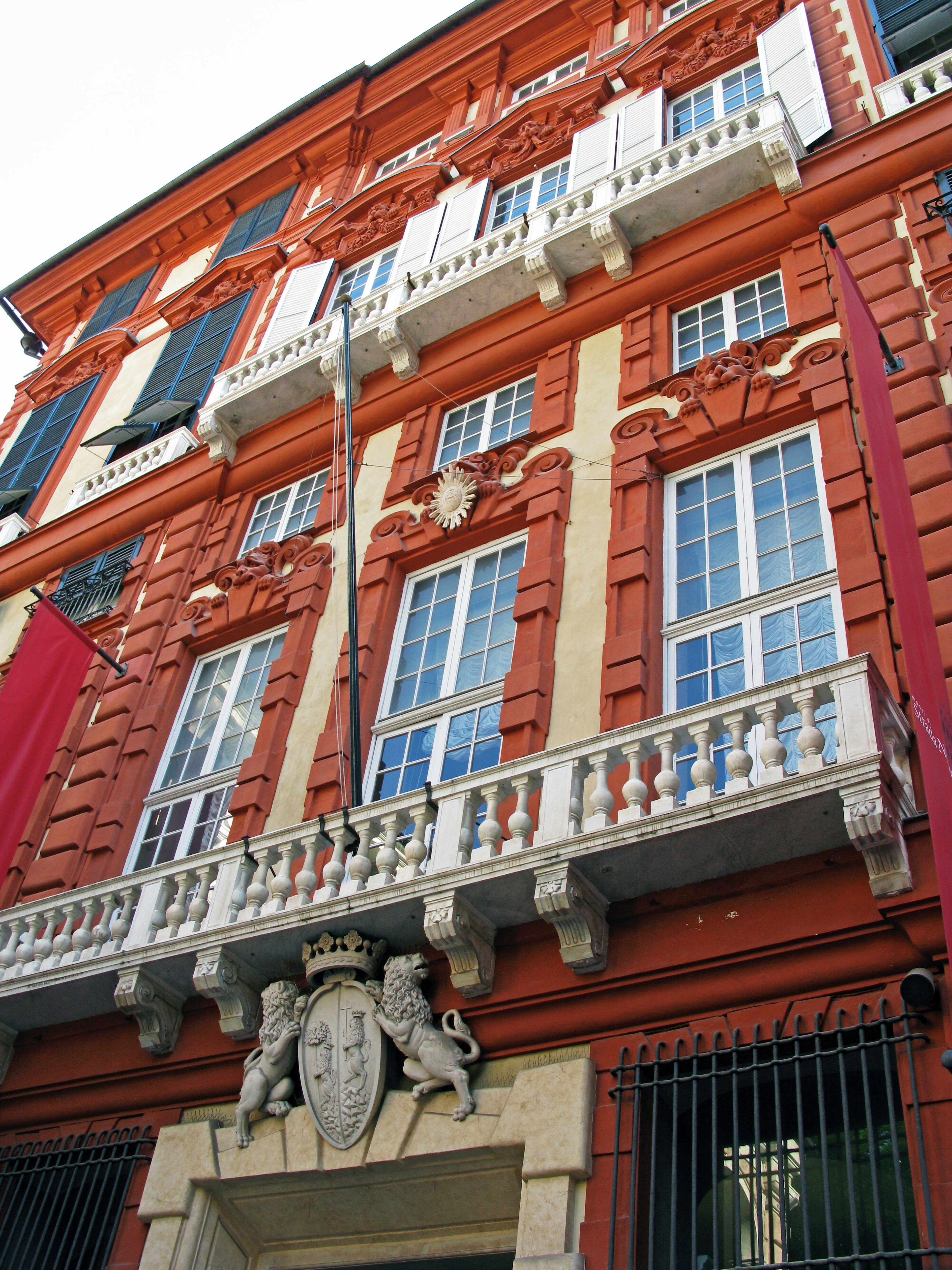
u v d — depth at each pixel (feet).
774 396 41.37
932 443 35.09
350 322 57.77
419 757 40.65
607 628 38.29
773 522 38.86
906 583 27.07
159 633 54.19
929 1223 21.89
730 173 48.85
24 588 66.13
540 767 31.40
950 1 50.98
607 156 56.95
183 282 84.74
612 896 30.12
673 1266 24.44
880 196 45.14
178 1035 36.19
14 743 43.14
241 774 43.57
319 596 48.91
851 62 52.31
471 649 42.80
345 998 32.50
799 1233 25.20
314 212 77.92
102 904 38.63
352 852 34.71
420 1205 30.96
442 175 69.36
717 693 35.53
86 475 72.13
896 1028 25.09
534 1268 25.94
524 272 52.95
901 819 26.91
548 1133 27.86
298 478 57.62
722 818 27.45
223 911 34.91
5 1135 38.47
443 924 30.12
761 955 27.58
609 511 42.47
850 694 27.43
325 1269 32.86
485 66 78.23
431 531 47.24
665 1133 27.48
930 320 39.27
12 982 37.73
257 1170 32.09
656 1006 28.48
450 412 54.19
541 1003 30.09
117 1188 34.99
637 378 46.80
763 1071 27.02
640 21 70.95
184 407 67.82
